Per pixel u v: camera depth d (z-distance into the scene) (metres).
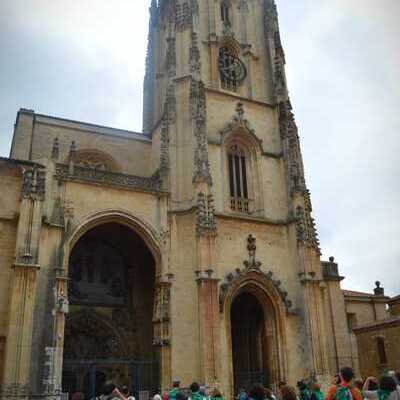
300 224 51.03
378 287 72.19
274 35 62.84
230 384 42.84
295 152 54.88
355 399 13.64
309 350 46.59
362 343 58.75
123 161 57.75
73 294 48.09
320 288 49.31
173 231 46.75
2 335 36.62
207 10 61.41
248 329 52.34
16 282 36.62
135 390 45.66
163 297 43.84
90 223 43.47
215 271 44.41
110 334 48.44
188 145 50.50
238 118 54.97
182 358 42.16
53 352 37.00
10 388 33.88
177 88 53.72
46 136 55.03
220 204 50.31
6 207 40.75
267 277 48.81
